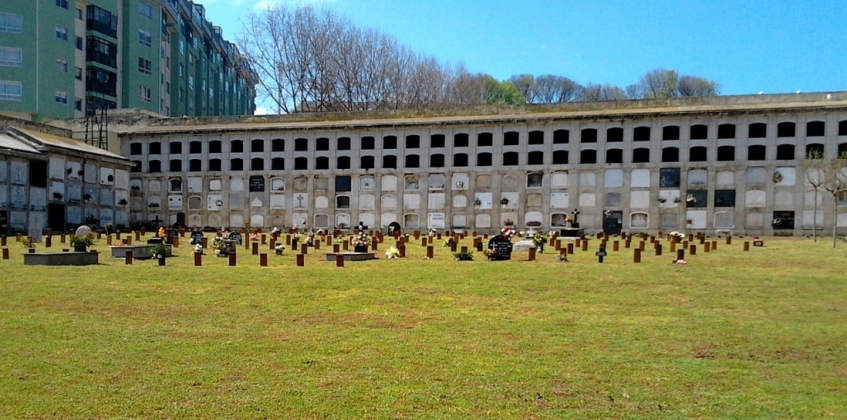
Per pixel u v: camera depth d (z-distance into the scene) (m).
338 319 13.21
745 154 55.66
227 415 7.44
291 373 9.15
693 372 9.25
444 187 62.66
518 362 9.79
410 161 64.12
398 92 83.62
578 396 8.16
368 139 64.88
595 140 59.75
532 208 60.56
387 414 7.50
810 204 53.66
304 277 19.73
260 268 22.55
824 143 53.47
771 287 17.64
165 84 86.00
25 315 13.38
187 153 67.94
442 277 19.70
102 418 7.34
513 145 61.47
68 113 68.50
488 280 18.98
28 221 50.75
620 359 9.98
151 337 11.38
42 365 9.48
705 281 18.81
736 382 8.77
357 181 64.56
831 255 29.78
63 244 36.09
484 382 8.75
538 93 111.31
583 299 15.79
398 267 22.80
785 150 54.97
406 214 63.41
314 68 82.94
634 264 23.95
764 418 7.38
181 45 91.12
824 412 7.56
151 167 68.69
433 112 66.19
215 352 10.31
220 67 117.44
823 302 15.31
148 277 19.61
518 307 14.70
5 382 8.64
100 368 9.34
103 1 72.31
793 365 9.68
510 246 27.00
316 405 7.79
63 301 15.14
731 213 55.72
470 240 44.81
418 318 13.35
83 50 71.00
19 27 63.88
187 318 13.21
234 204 66.88
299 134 66.19
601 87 110.25
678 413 7.55
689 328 12.34
